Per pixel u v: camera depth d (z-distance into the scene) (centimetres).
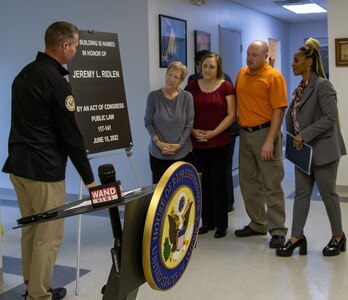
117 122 326
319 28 966
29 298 245
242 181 373
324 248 331
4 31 546
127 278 123
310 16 891
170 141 370
